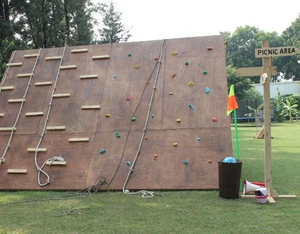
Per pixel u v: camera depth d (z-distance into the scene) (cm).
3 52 1652
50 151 727
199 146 679
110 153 702
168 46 821
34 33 2628
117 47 848
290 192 620
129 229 441
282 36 6900
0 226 468
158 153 686
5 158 730
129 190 648
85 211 528
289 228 430
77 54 856
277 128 2431
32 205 573
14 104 808
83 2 3067
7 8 2259
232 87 655
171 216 489
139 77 786
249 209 514
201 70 767
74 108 774
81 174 684
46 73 839
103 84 795
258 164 945
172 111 730
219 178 584
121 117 744
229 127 690
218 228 436
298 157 1062
